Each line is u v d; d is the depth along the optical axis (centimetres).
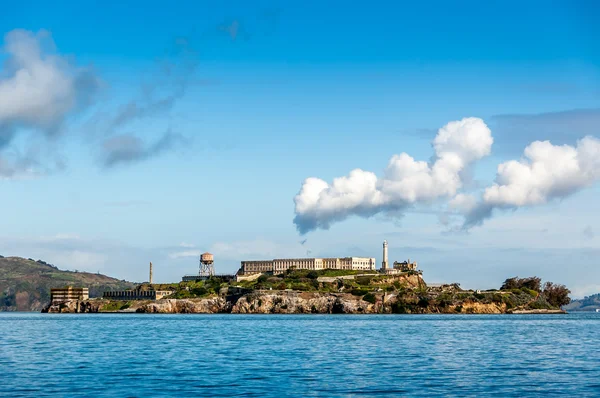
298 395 8888
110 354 14550
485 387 9550
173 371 11300
